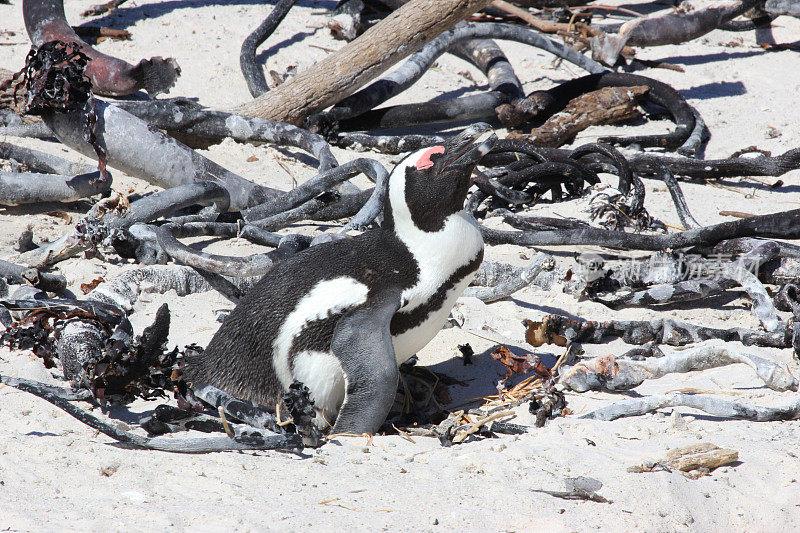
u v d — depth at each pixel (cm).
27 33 2694
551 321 1270
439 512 701
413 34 2291
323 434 952
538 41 2859
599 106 2492
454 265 1012
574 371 1099
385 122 2444
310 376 973
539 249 1678
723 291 1475
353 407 912
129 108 2092
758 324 1391
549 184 1947
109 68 2262
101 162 1703
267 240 1542
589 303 1467
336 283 973
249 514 677
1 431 859
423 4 2283
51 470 755
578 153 1952
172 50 2823
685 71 2998
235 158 2106
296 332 968
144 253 1466
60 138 1736
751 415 965
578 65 2891
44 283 1295
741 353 1076
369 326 945
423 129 2586
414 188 982
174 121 2112
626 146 2358
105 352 908
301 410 857
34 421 890
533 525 691
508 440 902
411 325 1018
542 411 1002
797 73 2966
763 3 3291
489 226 1769
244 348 984
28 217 1664
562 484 767
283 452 852
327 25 3169
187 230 1584
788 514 748
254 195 1780
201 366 1001
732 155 2316
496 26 2809
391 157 2302
